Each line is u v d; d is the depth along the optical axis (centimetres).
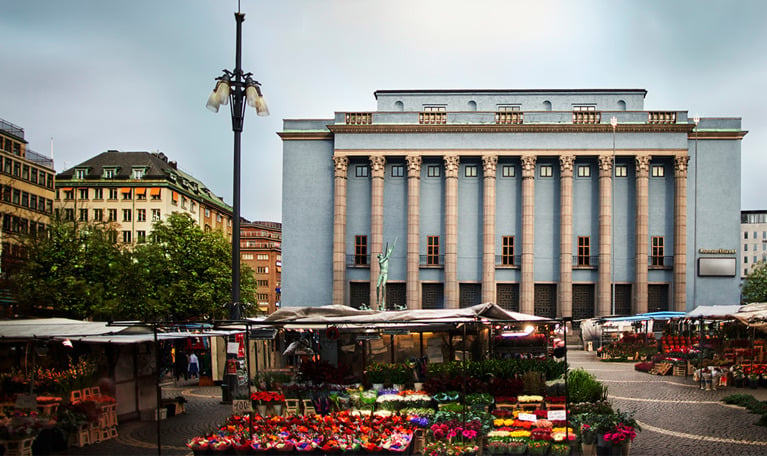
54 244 5478
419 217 7781
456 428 1719
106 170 12019
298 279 7850
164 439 2030
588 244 7681
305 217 7906
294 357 3158
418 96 8481
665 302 7575
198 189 13812
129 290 5581
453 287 7556
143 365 2428
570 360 5088
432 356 2658
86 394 2141
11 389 2114
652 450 1783
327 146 7950
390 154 7681
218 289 7394
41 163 9144
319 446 1691
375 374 2383
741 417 2338
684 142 7475
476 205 7794
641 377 3753
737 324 4475
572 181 7612
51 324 2070
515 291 7712
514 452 1653
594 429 1661
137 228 11662
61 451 1859
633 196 7625
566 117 7638
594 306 7612
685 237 7431
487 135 7638
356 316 1736
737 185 7606
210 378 3619
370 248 7756
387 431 1764
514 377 2219
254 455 1705
